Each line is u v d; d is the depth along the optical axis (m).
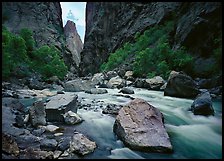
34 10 76.31
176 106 14.25
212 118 11.43
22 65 30.25
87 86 24.33
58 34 79.25
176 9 42.94
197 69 25.48
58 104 10.72
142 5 59.38
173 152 7.48
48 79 31.53
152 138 7.67
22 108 12.47
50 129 9.01
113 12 72.25
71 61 79.88
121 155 7.11
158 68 28.75
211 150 7.85
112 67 48.56
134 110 8.93
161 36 39.84
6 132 8.20
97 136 8.68
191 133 9.36
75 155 6.92
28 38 37.00
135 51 44.75
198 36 28.83
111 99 16.88
